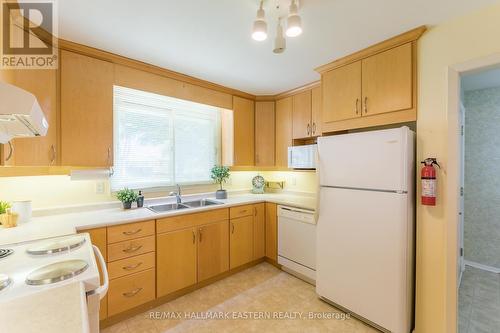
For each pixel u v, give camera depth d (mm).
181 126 3133
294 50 2090
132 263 2020
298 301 2283
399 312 1721
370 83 2051
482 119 2988
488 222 2953
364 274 1913
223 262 2709
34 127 1071
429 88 1763
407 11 1560
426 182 1705
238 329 1897
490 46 1521
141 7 1507
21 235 1529
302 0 1429
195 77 2748
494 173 2914
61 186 2193
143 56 2213
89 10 1531
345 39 1905
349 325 1942
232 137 3273
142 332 1858
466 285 2572
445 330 1683
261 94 3430
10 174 1634
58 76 1891
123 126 2627
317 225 2273
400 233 1715
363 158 1924
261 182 3756
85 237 1517
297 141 3277
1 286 903
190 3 1467
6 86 815
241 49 2076
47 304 791
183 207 2861
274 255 3010
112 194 2504
